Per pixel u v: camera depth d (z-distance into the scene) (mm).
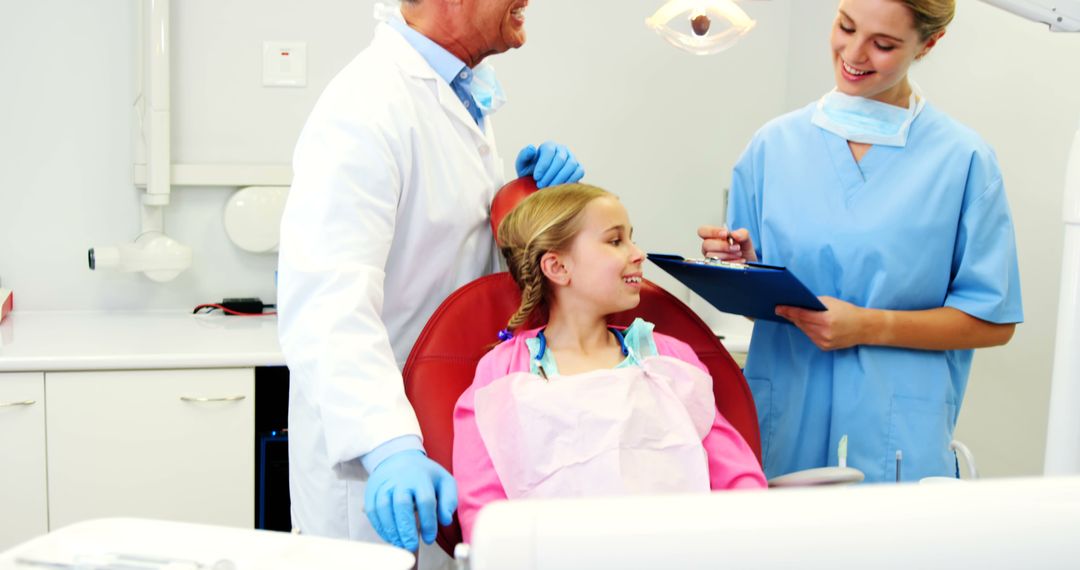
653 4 2768
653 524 429
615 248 1305
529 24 2723
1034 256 1870
